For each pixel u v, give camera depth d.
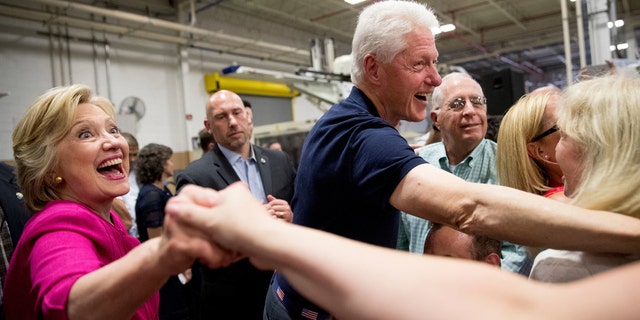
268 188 2.18
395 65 0.97
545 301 0.25
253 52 6.88
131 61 5.70
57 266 0.68
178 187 2.02
